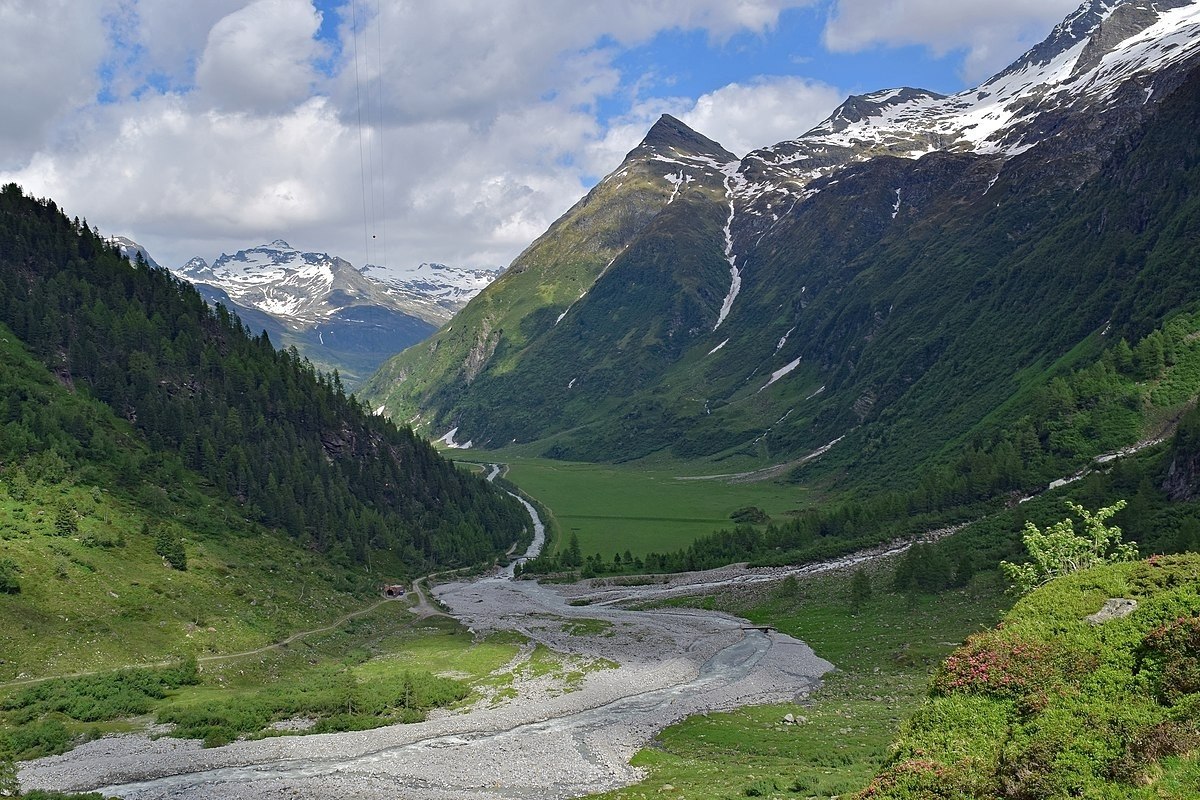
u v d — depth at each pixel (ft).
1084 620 142.92
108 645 323.37
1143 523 408.26
